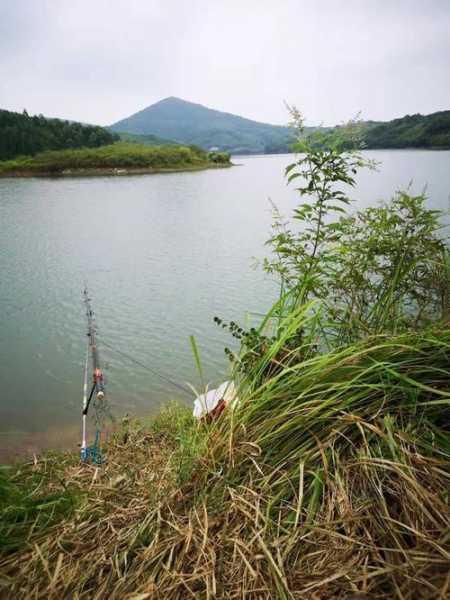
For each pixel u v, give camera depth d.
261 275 17.47
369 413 1.75
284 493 1.61
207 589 1.30
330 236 3.26
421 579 1.15
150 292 15.66
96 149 125.25
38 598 1.38
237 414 1.98
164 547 1.50
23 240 26.92
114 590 1.34
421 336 1.88
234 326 2.60
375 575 1.25
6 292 15.98
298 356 2.34
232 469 1.75
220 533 1.53
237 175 97.38
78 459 3.67
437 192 24.73
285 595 1.24
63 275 18.44
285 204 41.00
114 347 10.75
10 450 6.09
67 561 1.51
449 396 1.71
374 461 1.53
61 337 11.59
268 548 1.42
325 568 1.32
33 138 131.38
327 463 1.59
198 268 19.05
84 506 1.80
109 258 21.64
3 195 58.00
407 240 3.08
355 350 1.96
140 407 7.59
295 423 1.80
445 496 1.38
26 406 7.80
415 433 1.60
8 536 1.64
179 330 11.88
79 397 8.24
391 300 3.00
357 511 1.45
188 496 1.74
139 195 56.06
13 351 10.62
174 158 120.38
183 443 2.12
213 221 32.97
